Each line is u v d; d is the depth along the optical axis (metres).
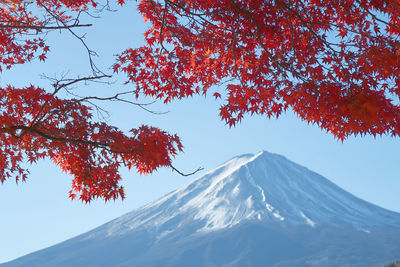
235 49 6.47
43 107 6.53
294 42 6.39
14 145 6.95
